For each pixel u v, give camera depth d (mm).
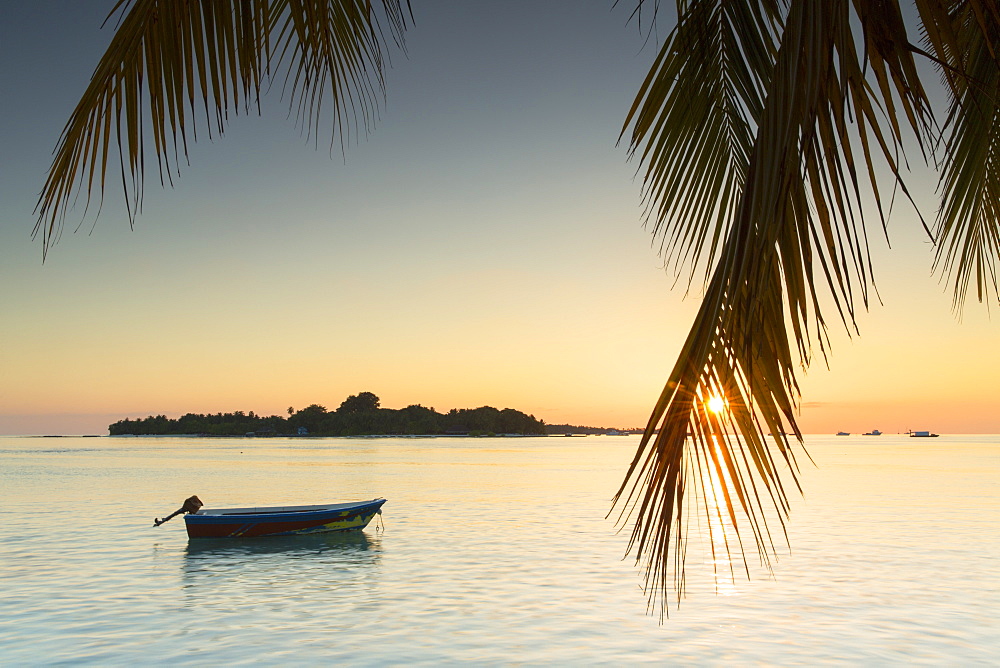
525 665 12898
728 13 3609
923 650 13609
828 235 2338
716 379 2439
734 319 2434
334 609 16906
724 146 3723
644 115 3613
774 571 20781
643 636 14523
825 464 88062
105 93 2424
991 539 27062
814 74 2305
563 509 38406
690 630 14906
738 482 2457
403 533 29266
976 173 4512
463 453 137500
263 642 14312
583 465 89375
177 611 16844
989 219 4750
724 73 3664
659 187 3654
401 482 59844
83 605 17469
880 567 21469
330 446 187000
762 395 2480
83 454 135875
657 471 2479
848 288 2309
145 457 118500
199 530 27000
